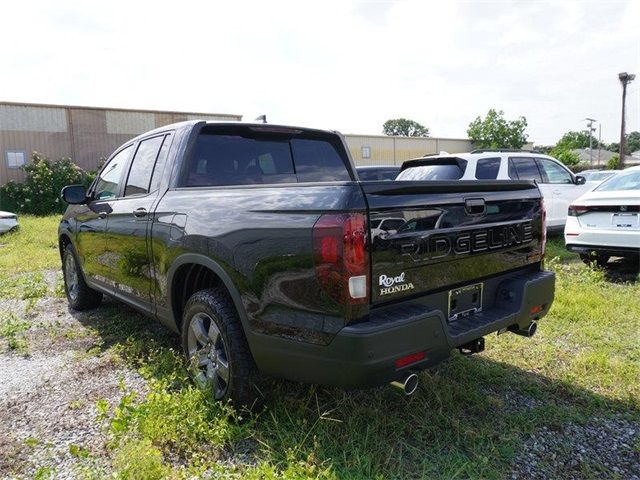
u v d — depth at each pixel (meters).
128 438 2.53
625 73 27.66
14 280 6.73
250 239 2.50
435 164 7.80
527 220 3.14
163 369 3.47
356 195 2.14
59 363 3.76
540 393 3.18
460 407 2.94
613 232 6.14
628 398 3.10
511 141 41.59
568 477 2.34
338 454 2.46
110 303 5.48
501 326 2.74
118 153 4.46
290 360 2.37
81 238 4.73
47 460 2.50
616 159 40.56
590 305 4.95
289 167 3.87
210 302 2.81
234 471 2.38
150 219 3.38
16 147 20.12
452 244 2.57
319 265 2.18
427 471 2.34
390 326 2.15
